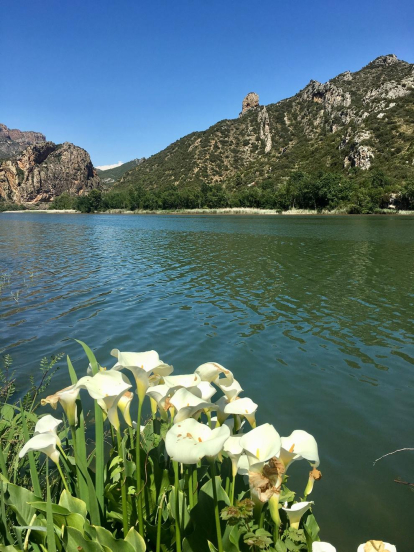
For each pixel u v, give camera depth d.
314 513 3.76
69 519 1.81
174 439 1.38
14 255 25.70
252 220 71.44
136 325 10.02
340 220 67.06
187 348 8.37
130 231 50.06
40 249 29.58
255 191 124.50
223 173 182.75
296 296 13.20
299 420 5.53
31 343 8.66
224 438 1.33
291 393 6.34
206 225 58.09
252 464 1.53
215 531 1.88
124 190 187.88
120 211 152.00
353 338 9.06
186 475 2.09
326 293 13.62
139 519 1.88
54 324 10.12
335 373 7.13
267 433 1.58
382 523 3.63
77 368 7.20
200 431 1.46
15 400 5.68
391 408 5.88
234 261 21.64
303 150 169.75
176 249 28.25
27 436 2.06
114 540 1.73
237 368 7.34
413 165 111.19
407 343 8.75
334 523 3.63
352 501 3.93
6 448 2.92
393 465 4.53
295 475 4.39
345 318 10.65
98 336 9.14
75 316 10.91
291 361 7.68
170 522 2.05
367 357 7.93
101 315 11.01
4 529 1.78
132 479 2.14
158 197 146.12
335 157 144.00
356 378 6.94
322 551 1.71
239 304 12.18
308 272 17.89
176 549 1.87
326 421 5.50
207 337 9.06
